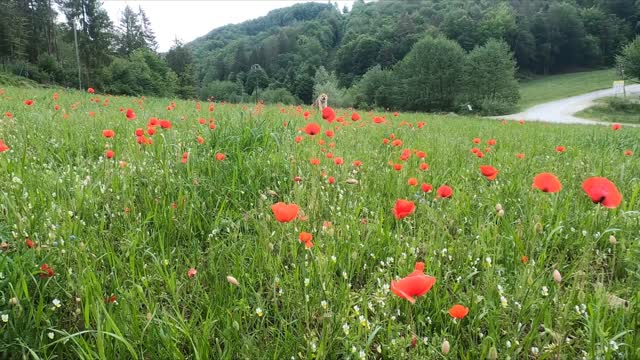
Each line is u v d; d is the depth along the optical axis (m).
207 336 1.79
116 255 2.50
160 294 2.19
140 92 69.50
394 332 1.98
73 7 73.00
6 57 65.12
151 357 1.75
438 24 142.38
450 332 2.08
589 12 135.25
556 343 1.89
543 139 9.21
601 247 2.89
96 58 75.00
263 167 4.11
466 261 2.61
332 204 3.46
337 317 2.00
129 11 109.00
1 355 1.67
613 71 120.75
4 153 3.76
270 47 160.75
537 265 2.49
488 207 3.57
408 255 2.57
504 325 2.07
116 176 3.40
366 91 88.00
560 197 3.63
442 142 7.00
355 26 165.75
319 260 2.27
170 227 2.87
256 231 2.97
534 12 141.25
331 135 4.86
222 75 164.75
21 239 2.27
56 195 3.00
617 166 5.05
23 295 1.95
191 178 3.59
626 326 1.98
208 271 2.43
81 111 7.89
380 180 4.19
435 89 80.88
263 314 2.06
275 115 8.48
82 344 1.72
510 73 76.69
